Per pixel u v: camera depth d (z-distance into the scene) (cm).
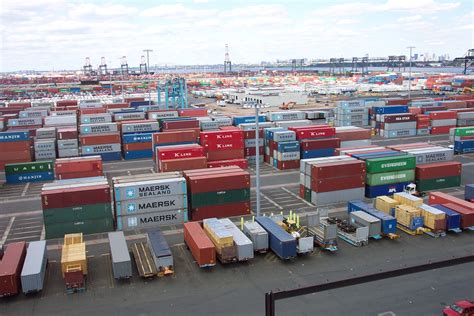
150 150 8906
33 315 3059
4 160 8000
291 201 5641
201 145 7206
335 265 3709
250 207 5294
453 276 3438
